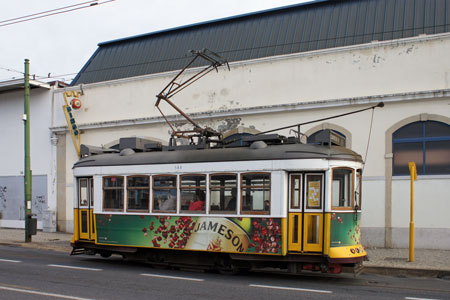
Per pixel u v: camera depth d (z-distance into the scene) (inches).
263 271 443.5
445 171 552.4
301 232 385.4
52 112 858.8
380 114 586.6
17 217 892.6
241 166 406.6
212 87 702.5
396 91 580.4
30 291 328.8
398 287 360.5
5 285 351.9
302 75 637.3
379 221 577.3
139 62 854.5
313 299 308.5
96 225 478.9
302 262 386.0
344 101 601.3
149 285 354.9
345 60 612.1
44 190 855.7
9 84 857.5
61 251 592.7
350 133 600.7
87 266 459.5
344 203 390.0
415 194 561.0
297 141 430.9
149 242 444.8
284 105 637.3
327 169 381.1
